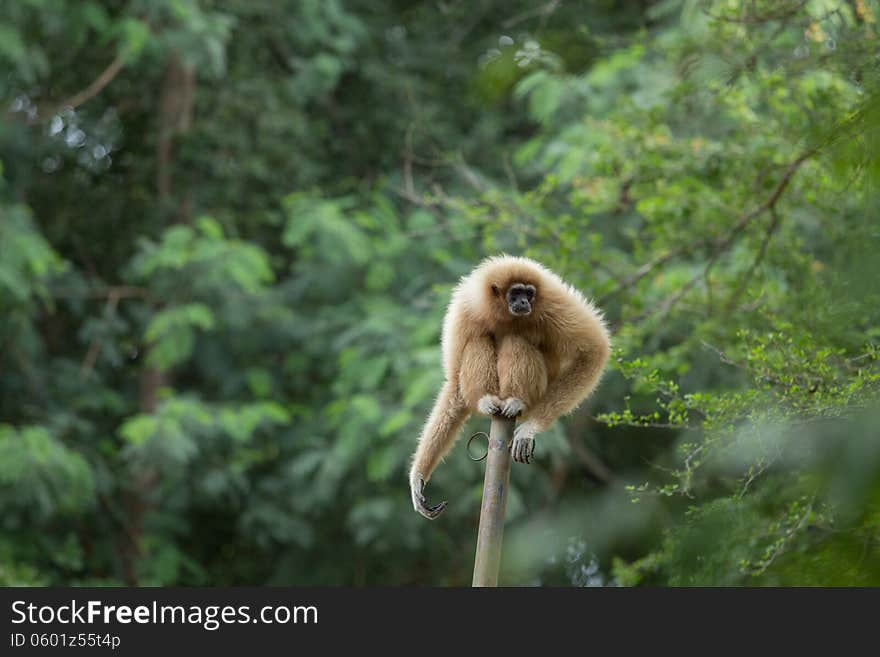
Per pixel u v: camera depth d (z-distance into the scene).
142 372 20.86
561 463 18.62
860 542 5.98
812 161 10.98
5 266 16.56
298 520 19.30
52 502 17.14
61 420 18.84
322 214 17.89
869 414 5.30
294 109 20.94
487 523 7.00
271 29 20.81
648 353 14.66
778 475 9.84
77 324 22.02
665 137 12.56
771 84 11.05
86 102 21.62
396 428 16.17
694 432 14.25
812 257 12.10
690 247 12.82
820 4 10.05
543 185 13.46
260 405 18.39
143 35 17.67
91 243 21.88
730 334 12.16
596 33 19.58
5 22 17.08
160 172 21.08
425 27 22.31
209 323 18.11
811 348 8.64
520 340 7.80
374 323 17.53
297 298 20.47
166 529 19.97
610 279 13.01
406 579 20.48
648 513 16.12
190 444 17.50
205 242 18.31
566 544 17.44
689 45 11.13
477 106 20.81
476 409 7.80
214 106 20.75
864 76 8.17
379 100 22.02
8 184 20.00
